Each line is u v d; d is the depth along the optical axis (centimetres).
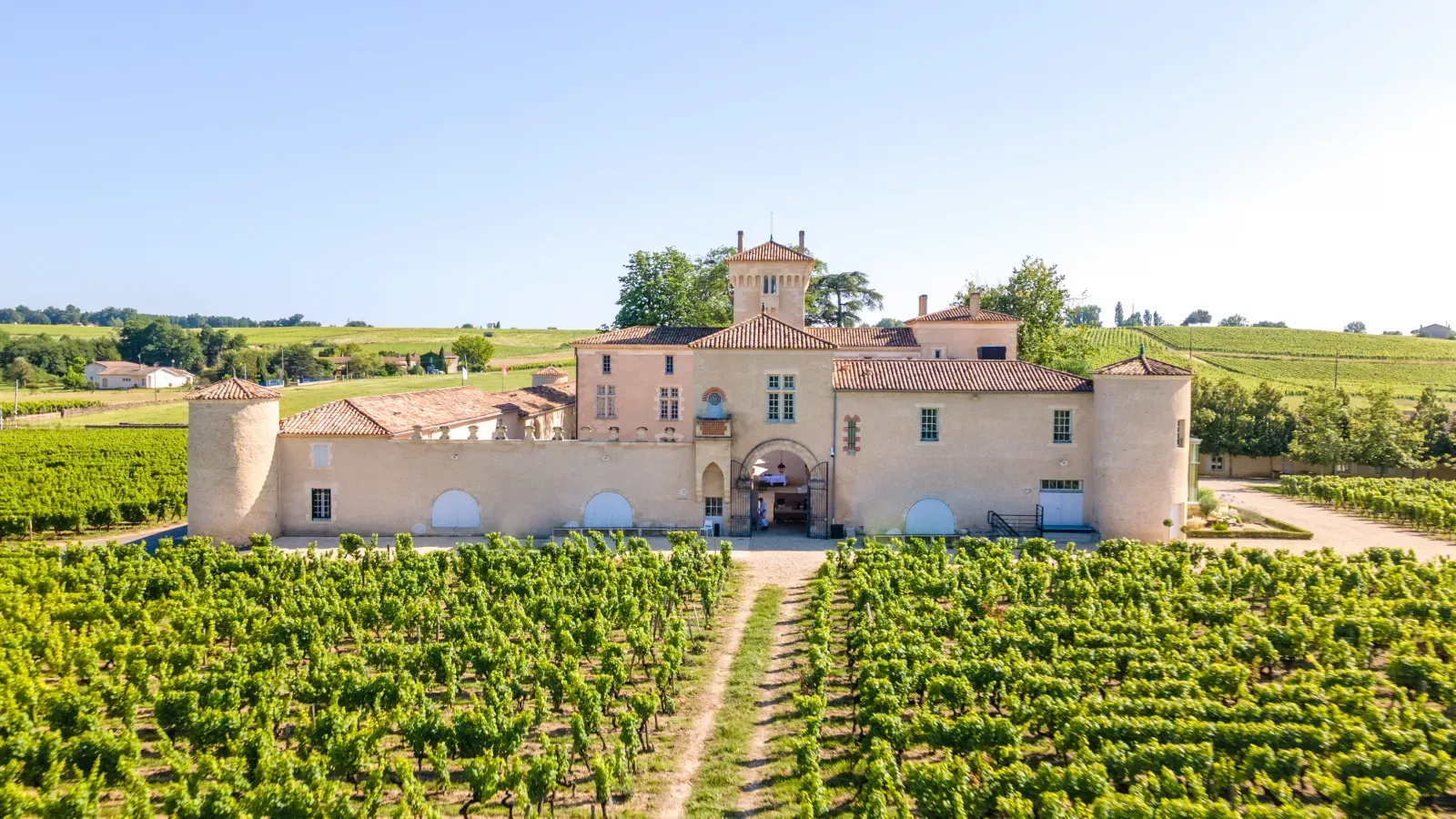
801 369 4694
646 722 2288
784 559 4206
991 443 4653
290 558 3662
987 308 8925
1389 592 3309
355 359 15812
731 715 2434
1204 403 7538
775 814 1927
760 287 6606
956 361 4919
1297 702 2262
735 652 2931
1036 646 2644
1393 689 2348
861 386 4669
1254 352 15025
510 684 2364
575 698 2266
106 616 2923
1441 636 2658
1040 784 1816
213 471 4453
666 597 3319
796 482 5441
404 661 2555
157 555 3744
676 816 1920
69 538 4806
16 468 6462
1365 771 1870
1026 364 4884
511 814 1889
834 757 2195
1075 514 4656
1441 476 7131
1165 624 2725
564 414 7419
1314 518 5441
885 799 1778
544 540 4706
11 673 2347
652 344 6269
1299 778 1920
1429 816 1803
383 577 3434
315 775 1875
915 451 4672
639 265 8844
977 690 2380
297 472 4700
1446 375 12912
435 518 4722
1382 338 16175
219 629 2886
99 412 10644
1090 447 4622
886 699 2167
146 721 2408
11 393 13388
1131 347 15412
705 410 4725
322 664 2509
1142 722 2045
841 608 3372
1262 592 3422
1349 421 7219
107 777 1970
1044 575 3331
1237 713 2144
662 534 4691
